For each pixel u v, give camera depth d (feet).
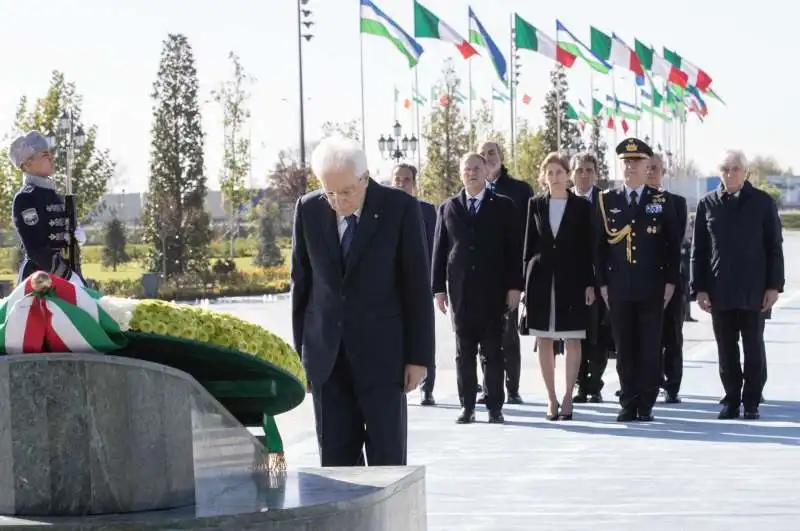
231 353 16.38
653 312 45.52
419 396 53.72
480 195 45.34
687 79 208.54
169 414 14.44
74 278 34.14
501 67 158.10
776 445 39.78
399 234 24.44
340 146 23.68
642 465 36.32
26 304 14.40
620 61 176.96
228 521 13.91
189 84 220.64
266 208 241.35
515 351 51.16
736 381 46.29
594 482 33.78
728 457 37.55
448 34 150.10
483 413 48.47
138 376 14.15
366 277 24.36
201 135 220.23
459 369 45.93
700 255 46.19
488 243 45.03
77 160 198.59
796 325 88.79
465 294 45.19
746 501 30.78
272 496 15.23
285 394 18.49
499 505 30.78
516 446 40.27
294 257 25.13
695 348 72.59
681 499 31.22
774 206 45.47
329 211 24.73
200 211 217.77
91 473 13.89
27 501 13.85
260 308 138.10
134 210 324.19
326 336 24.53
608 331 50.98
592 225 46.01
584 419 46.52
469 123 260.01
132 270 239.50
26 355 13.82
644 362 45.65
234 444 16.07
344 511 14.90
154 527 13.58
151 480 14.23
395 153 194.70
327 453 24.77
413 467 17.80
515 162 225.35
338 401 24.80
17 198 33.47
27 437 13.83
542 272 45.85
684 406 49.80
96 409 13.89
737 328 46.24
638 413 45.93
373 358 24.34
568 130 326.65
